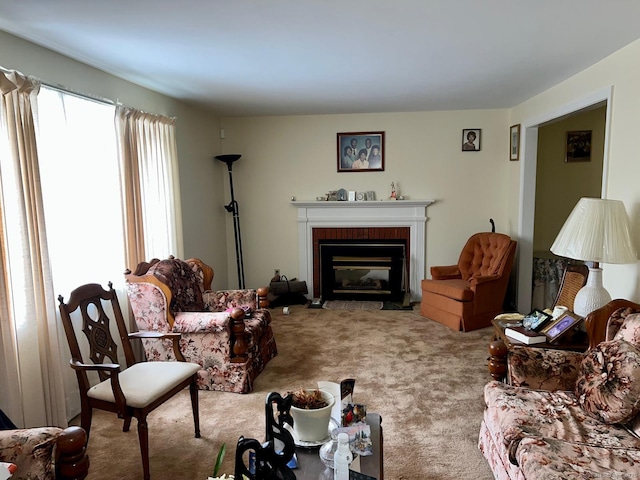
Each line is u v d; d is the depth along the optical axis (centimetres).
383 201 518
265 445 135
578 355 218
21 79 229
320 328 439
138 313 303
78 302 225
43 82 256
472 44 272
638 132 266
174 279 318
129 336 259
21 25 228
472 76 353
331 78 354
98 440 243
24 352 236
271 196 553
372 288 551
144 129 356
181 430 252
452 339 402
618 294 280
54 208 269
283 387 306
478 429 249
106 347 238
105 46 265
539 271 480
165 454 229
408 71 335
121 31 240
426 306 474
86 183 297
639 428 172
